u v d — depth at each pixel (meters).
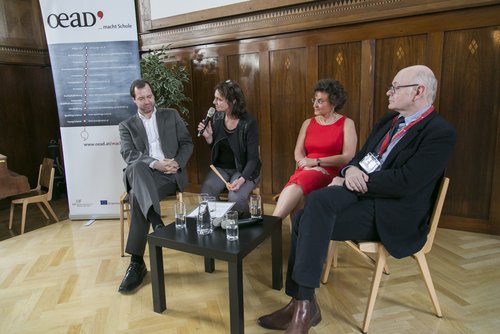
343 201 1.68
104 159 3.41
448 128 1.64
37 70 4.65
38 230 3.31
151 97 2.72
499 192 2.78
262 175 3.86
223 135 2.78
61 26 3.23
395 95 1.76
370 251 1.73
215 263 2.54
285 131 3.65
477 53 2.70
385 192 1.68
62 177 4.54
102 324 1.86
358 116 3.24
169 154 2.78
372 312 1.83
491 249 2.60
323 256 1.62
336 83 2.46
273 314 1.79
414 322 1.79
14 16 4.32
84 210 3.53
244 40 3.67
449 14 2.73
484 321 1.78
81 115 3.35
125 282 2.18
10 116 4.42
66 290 2.21
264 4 3.41
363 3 3.00
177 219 1.95
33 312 1.98
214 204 2.23
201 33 3.86
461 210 2.96
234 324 1.68
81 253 2.76
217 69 3.89
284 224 3.20
